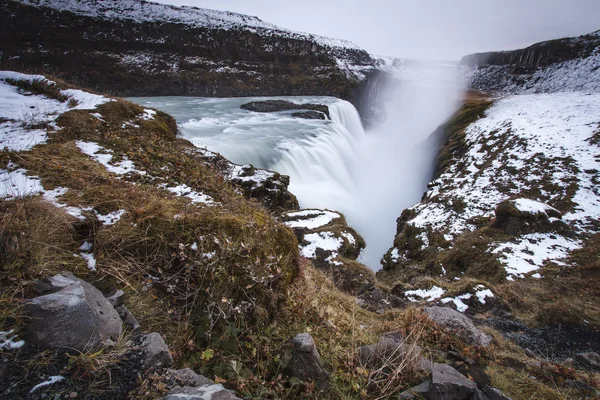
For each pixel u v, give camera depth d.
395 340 3.21
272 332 2.58
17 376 1.55
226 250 2.66
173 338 2.18
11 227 2.20
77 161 4.07
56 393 1.53
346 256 9.26
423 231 15.71
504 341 4.75
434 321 4.14
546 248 11.27
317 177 20.91
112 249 2.59
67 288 1.92
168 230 2.73
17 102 6.79
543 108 28.77
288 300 3.04
